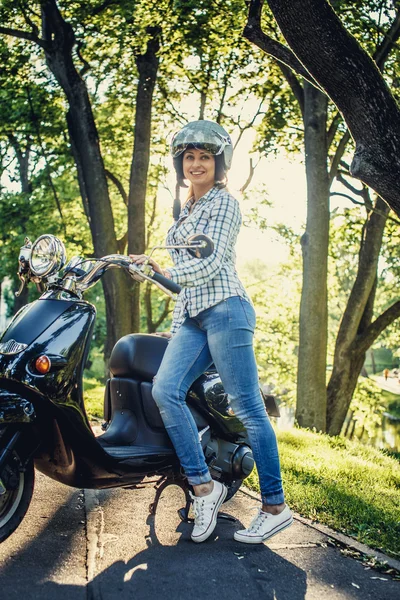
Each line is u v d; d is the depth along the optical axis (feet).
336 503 14.34
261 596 9.70
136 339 12.62
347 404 44.65
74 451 10.63
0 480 9.84
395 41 36.65
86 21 40.73
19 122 52.90
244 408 11.85
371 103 16.92
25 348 10.10
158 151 56.59
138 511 13.19
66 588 9.48
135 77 49.06
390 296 85.10
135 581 9.90
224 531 12.46
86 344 10.70
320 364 38.63
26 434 10.09
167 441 12.32
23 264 11.09
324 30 16.53
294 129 51.13
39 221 64.69
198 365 11.93
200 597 9.51
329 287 69.56
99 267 11.12
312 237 38.47
